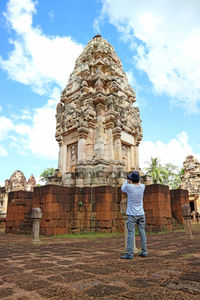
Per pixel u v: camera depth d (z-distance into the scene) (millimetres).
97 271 3965
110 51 23078
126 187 5594
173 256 5320
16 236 13641
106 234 13078
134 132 20719
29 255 6098
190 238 9562
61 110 21797
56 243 9352
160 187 14094
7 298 2713
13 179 36625
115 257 5402
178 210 16422
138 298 2631
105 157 17688
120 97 20516
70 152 20000
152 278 3457
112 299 2623
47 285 3193
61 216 13969
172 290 2893
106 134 18484
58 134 20766
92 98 19344
